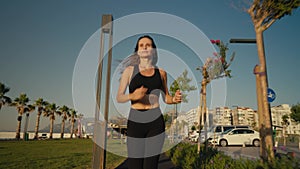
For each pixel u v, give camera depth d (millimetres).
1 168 7852
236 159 4785
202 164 5566
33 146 20844
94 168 4438
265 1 4051
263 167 3508
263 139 4102
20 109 44000
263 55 4242
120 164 8320
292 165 3195
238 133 18031
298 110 25641
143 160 2660
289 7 3857
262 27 4242
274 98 4672
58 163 9016
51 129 54656
